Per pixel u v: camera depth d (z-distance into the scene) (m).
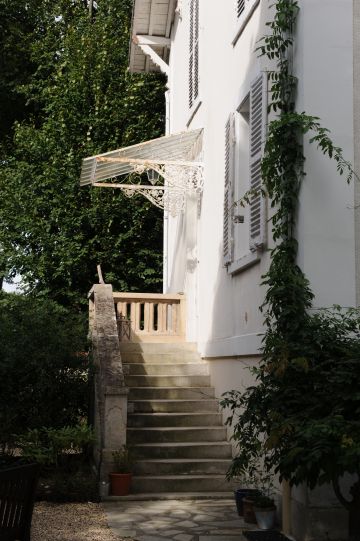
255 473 8.60
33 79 21.19
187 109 14.41
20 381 10.38
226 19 11.02
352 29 7.70
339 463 5.82
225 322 10.46
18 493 4.78
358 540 6.84
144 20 16.73
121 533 7.26
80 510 8.36
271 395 7.09
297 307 7.20
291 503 7.31
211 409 10.85
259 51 9.09
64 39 20.75
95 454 9.73
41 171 19.19
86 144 18.55
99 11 22.16
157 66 18.89
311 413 6.63
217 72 11.56
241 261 9.38
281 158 7.61
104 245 18.45
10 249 18.67
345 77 7.65
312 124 7.36
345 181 7.54
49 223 18.50
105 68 19.36
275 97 7.97
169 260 16.41
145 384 11.35
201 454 9.84
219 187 11.13
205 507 8.57
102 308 11.10
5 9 22.70
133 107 19.19
